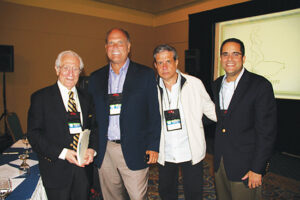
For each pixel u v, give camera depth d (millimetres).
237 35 5164
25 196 1311
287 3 4289
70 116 1513
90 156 1569
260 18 4727
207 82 5875
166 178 1974
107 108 1703
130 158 1667
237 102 1554
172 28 7066
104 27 6492
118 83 1757
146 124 1734
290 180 3129
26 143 2143
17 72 5262
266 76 4719
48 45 5602
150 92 1703
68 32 5871
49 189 1476
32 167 1723
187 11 6539
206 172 3355
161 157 1899
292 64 4328
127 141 1659
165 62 1755
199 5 6184
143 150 1711
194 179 1894
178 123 1842
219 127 1688
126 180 1736
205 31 5754
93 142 1669
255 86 1514
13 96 5266
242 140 1553
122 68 1748
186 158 1861
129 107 1650
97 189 2377
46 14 5508
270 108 1470
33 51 5414
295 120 4328
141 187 1718
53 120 1478
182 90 1846
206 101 1952
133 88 1667
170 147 1881
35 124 1447
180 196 2662
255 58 4879
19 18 5172
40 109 1467
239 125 1552
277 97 4574
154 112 1711
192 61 5758
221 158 1666
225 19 5301
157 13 7453
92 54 6336
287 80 4418
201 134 1898
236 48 1562
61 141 1480
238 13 5059
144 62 7551
